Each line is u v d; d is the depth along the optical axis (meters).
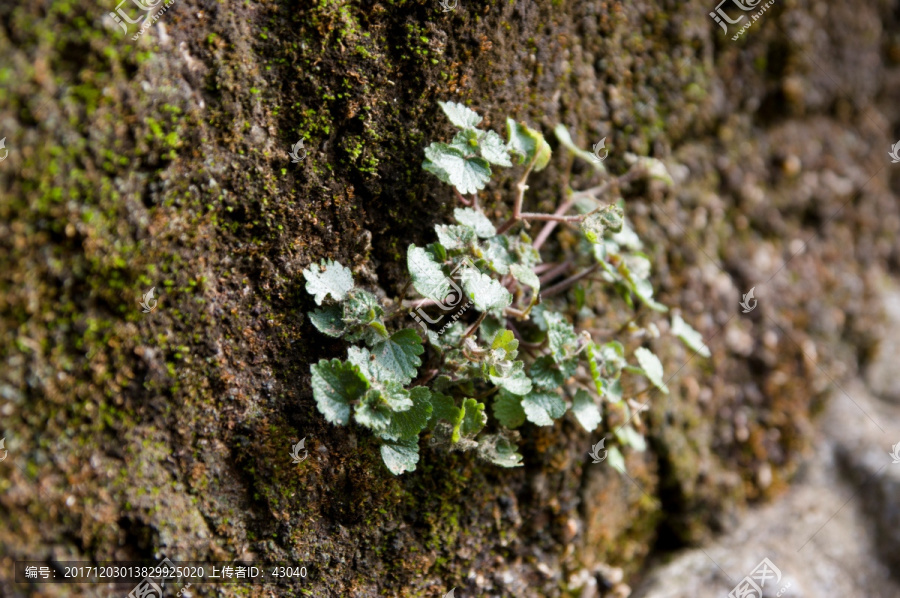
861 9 1.28
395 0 1.03
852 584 1.15
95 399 0.99
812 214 1.24
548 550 1.09
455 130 1.05
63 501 0.99
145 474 1.00
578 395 1.05
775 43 1.21
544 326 1.06
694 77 1.16
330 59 1.03
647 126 1.13
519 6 1.06
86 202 0.99
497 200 1.07
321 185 1.03
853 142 1.28
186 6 1.01
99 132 0.99
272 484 1.02
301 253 1.03
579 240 1.09
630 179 1.12
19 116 0.98
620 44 1.11
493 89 1.06
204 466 1.01
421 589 1.05
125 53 0.99
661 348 1.13
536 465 1.08
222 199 1.01
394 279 1.05
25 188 0.98
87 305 0.99
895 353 1.27
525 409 1.03
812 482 1.20
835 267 1.25
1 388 0.98
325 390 1.00
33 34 0.98
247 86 1.02
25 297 0.98
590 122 1.10
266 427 1.02
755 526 1.16
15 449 0.98
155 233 1.00
